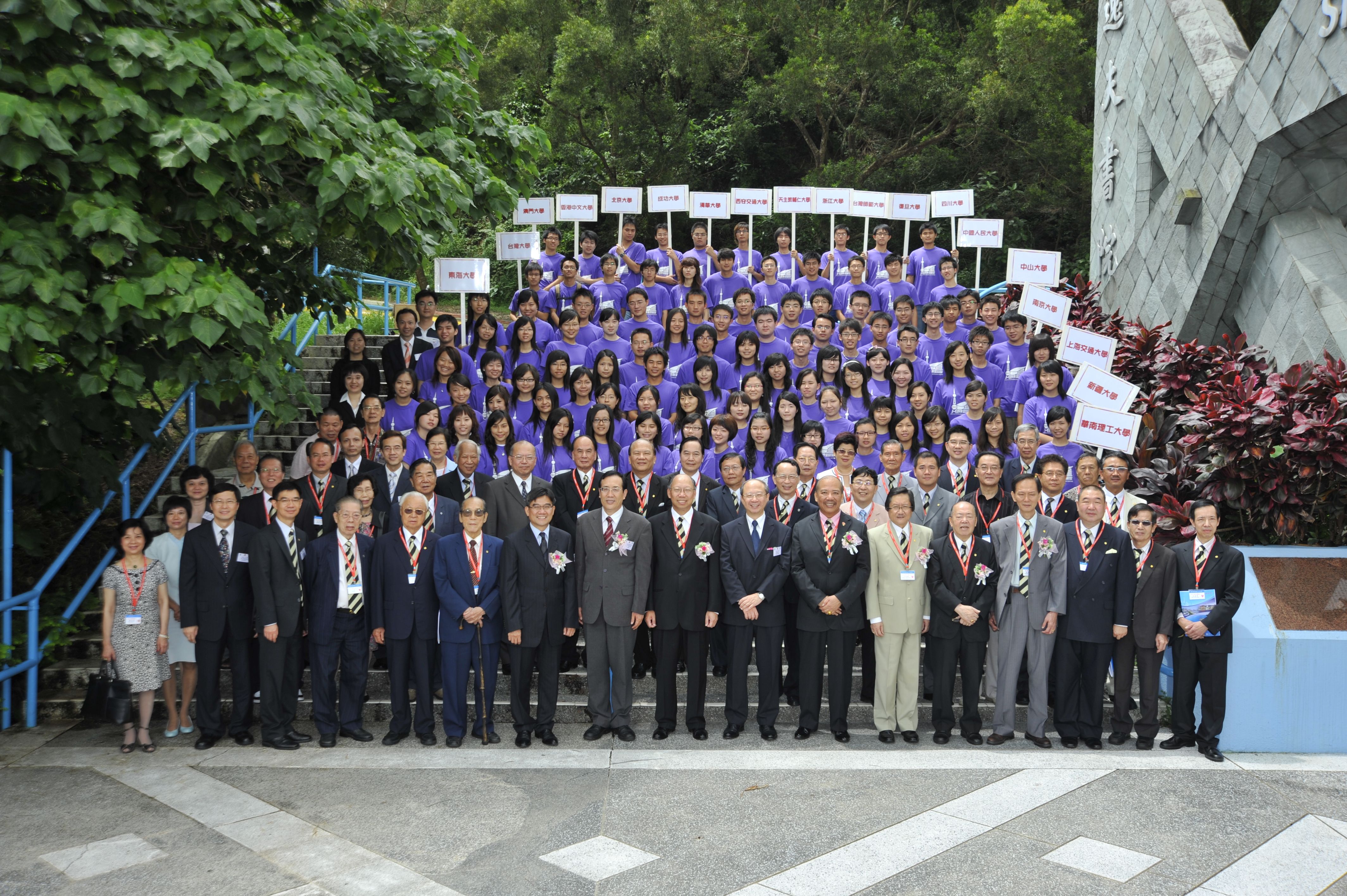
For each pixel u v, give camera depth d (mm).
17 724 7383
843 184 24109
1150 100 13836
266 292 8508
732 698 7297
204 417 11234
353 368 9680
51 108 5438
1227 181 11406
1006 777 6430
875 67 22891
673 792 6156
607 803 5973
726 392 10039
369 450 9016
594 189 24031
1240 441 8227
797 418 9062
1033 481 7203
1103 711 7637
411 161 6598
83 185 5883
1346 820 5766
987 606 7102
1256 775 6531
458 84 8586
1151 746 7090
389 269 7488
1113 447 7895
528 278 11586
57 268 5688
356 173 5988
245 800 5980
